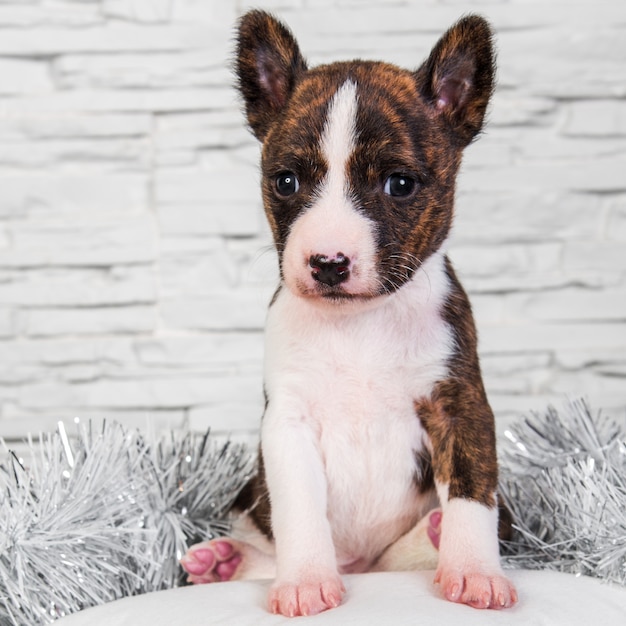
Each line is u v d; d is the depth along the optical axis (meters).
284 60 0.60
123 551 0.57
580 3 0.90
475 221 0.92
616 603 0.52
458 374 0.58
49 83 0.91
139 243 0.92
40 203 0.92
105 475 0.58
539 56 0.91
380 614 0.49
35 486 0.57
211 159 0.92
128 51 0.91
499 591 0.51
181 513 0.62
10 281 0.92
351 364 0.59
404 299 0.58
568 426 0.62
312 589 0.52
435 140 0.57
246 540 0.64
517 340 0.93
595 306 0.93
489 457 0.57
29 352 0.92
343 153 0.55
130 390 0.93
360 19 0.90
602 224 0.92
